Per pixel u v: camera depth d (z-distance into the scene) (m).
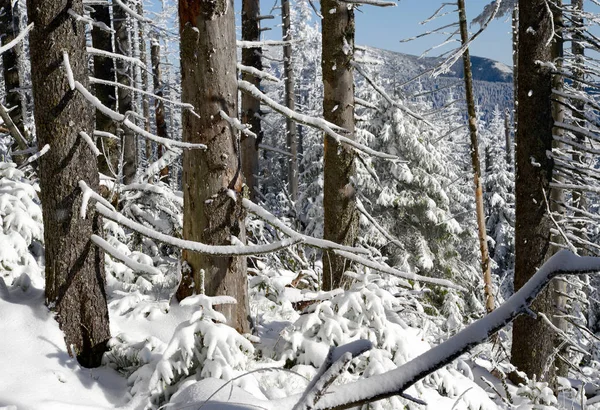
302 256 8.62
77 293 4.44
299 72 37.16
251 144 10.75
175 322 5.03
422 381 4.70
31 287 4.78
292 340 4.78
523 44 7.65
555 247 7.89
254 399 3.10
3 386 3.68
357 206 7.13
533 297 1.17
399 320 5.25
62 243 4.37
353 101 7.00
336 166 6.93
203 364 4.12
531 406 5.70
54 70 4.23
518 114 7.84
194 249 4.25
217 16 4.72
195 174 4.89
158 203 7.19
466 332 1.22
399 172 16.38
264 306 6.50
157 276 6.08
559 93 7.73
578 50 11.37
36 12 4.17
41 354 4.11
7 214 5.52
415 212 17.00
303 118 5.02
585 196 10.91
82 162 4.41
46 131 4.29
